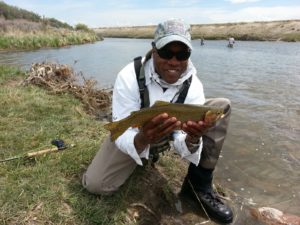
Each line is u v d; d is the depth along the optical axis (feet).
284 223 3.69
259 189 4.37
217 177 4.65
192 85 3.30
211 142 3.63
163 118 2.69
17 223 3.05
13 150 4.30
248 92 10.19
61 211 3.28
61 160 4.05
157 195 3.91
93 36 53.31
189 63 3.28
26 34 34.68
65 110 6.18
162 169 4.42
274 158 5.28
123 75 3.26
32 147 4.43
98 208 3.36
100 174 3.42
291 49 32.04
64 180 3.74
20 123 5.22
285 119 7.30
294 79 12.70
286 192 4.32
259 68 16.25
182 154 3.30
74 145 4.46
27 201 3.28
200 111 2.76
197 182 3.81
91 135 5.08
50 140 4.70
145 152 3.31
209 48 34.40
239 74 14.08
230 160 5.17
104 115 6.95
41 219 3.14
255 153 5.46
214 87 11.01
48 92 7.54
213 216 3.72
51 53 24.59
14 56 21.31
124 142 3.08
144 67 3.25
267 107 8.32
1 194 3.32
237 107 8.30
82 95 7.55
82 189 3.61
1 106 5.89
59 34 41.45
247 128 6.64
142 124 2.80
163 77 3.15
